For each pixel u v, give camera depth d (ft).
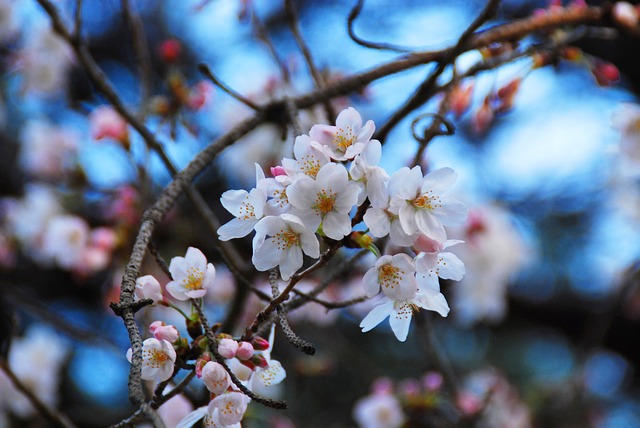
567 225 18.72
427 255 4.85
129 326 4.23
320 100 7.86
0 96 15.23
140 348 4.11
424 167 9.91
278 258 4.81
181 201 12.64
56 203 12.37
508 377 18.19
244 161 12.73
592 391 17.51
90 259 11.04
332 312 12.78
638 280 15.53
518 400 14.07
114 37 18.31
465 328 18.94
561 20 9.39
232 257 8.91
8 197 16.17
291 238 4.78
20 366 11.21
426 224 4.79
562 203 18.61
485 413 12.70
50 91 13.20
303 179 4.66
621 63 18.38
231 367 4.94
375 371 14.06
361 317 12.84
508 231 12.41
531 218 18.66
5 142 16.55
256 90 12.07
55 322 11.32
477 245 12.07
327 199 4.70
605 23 9.82
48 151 12.18
